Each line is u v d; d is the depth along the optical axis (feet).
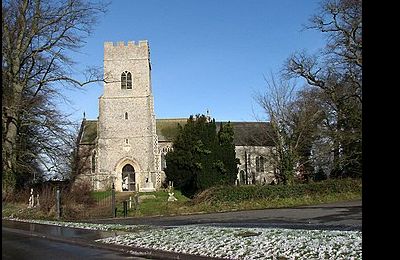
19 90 103.55
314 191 114.32
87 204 94.68
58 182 109.81
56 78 110.11
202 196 105.60
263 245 38.34
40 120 107.76
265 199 107.45
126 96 198.80
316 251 34.27
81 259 38.34
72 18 107.24
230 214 89.04
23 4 103.60
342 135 125.70
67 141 110.22
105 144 194.80
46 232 58.39
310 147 144.05
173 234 49.70
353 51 115.14
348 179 121.90
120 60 200.44
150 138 196.34
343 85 127.34
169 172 172.76
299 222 65.00
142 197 137.39
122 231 56.39
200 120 159.84
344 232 44.62
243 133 219.61
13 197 98.63
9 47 100.78
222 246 39.47
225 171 145.38
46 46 107.24
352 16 113.80
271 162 162.40
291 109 147.02
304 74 138.51
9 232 60.44
